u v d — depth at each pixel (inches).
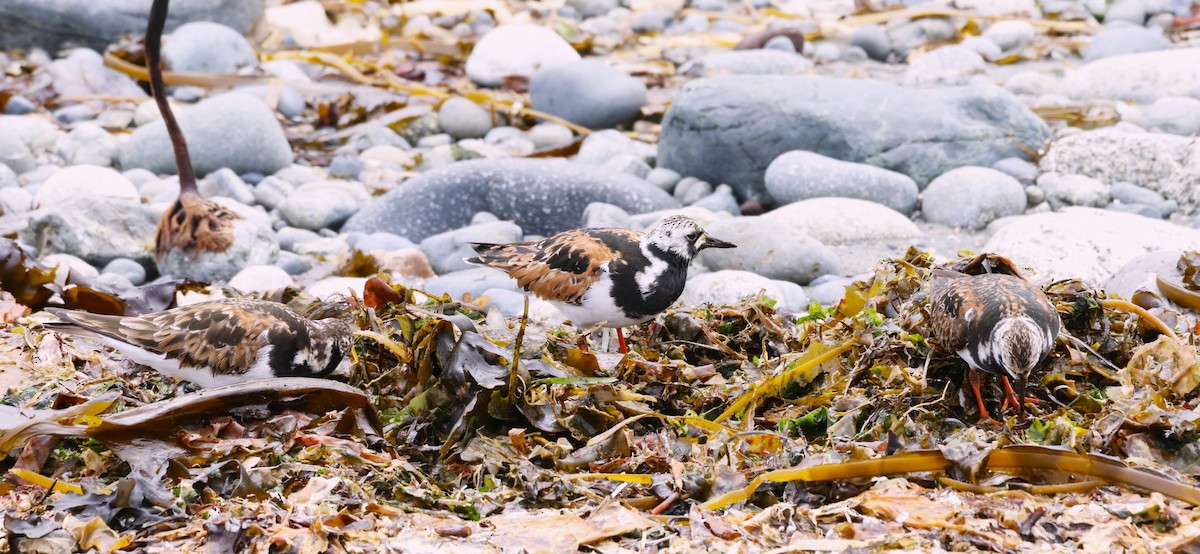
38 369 391.2
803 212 639.1
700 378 366.3
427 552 272.8
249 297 453.1
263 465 307.9
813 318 422.9
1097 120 802.2
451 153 800.9
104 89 873.5
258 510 285.4
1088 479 298.2
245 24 996.6
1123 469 294.0
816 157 693.3
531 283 414.6
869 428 335.9
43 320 441.1
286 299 447.5
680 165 753.0
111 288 484.1
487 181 700.7
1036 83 899.4
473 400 325.7
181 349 345.7
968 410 351.3
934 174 710.5
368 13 1116.5
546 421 326.3
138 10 940.0
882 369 357.1
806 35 1051.9
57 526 277.4
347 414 325.7
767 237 584.4
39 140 770.2
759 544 274.1
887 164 706.8
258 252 599.5
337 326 368.5
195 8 964.0
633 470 311.1
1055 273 530.3
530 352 378.9
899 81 944.3
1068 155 704.4
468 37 1055.0
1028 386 353.7
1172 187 674.2
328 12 1107.9
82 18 930.7
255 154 737.6
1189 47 980.6
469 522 287.3
